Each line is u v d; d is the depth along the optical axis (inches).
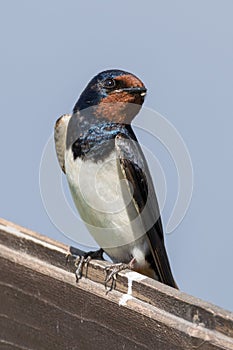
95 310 237.0
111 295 235.1
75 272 243.1
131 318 228.7
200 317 215.9
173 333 218.1
